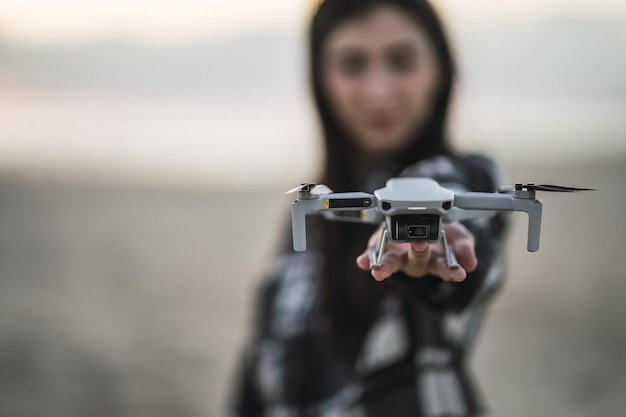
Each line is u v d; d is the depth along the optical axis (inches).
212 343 147.3
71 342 150.0
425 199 30.5
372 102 48.6
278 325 54.2
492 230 39.1
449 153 49.4
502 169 44.5
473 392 49.4
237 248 210.8
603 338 144.8
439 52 49.9
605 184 259.3
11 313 165.3
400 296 48.1
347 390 49.5
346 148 52.2
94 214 256.7
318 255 51.8
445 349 48.6
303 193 31.9
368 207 31.7
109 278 189.9
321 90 51.9
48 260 205.6
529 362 136.1
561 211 240.2
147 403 121.9
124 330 154.9
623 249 197.0
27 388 128.6
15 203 274.7
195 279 186.2
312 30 51.4
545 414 115.2
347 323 49.9
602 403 117.7
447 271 30.9
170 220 243.8
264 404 59.1
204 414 117.9
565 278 180.5
